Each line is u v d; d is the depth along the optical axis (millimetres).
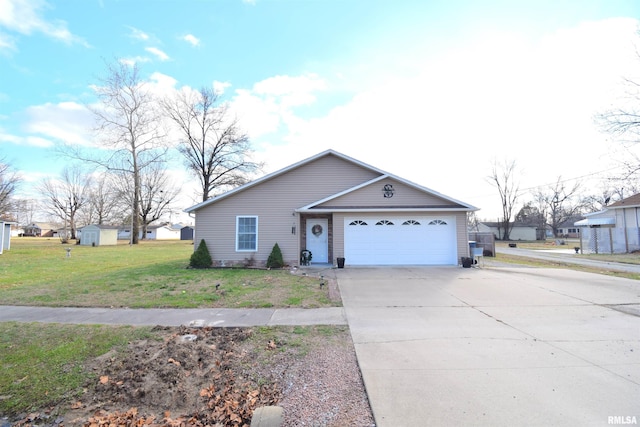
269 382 3723
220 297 7973
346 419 2920
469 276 10992
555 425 2701
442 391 3305
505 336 4996
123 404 3461
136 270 12977
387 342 4805
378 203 13969
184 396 3523
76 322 5984
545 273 11719
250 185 14203
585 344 4617
